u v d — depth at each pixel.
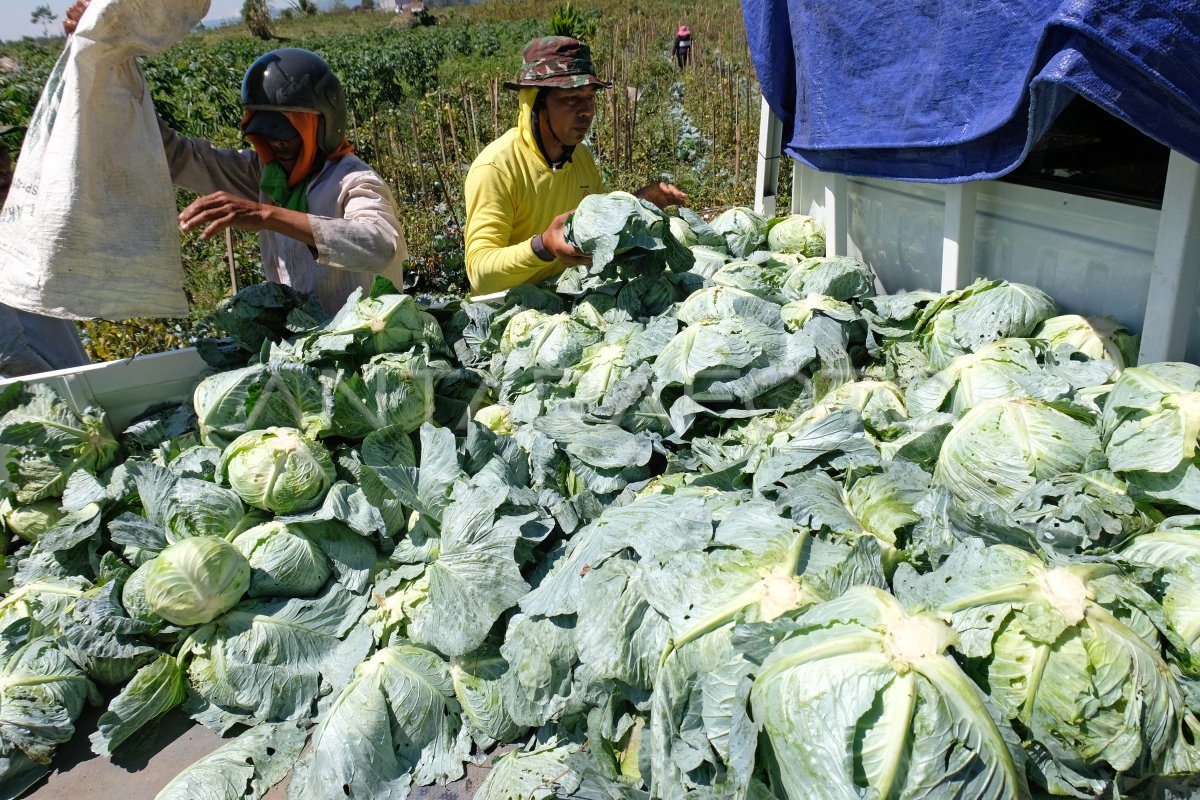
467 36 41.12
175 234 3.29
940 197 3.52
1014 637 1.53
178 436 3.03
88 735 2.24
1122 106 1.96
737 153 13.62
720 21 37.19
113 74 2.95
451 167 14.47
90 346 7.55
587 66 4.21
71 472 2.77
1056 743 1.46
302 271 4.00
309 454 2.54
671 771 1.65
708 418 2.81
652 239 3.41
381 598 2.34
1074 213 2.86
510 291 3.95
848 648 1.49
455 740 2.10
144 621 2.27
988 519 1.85
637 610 1.83
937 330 3.05
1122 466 2.00
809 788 1.41
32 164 2.95
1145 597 1.62
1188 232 2.29
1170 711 1.48
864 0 3.22
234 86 19.38
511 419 3.09
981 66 2.56
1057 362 2.62
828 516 1.90
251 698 2.18
